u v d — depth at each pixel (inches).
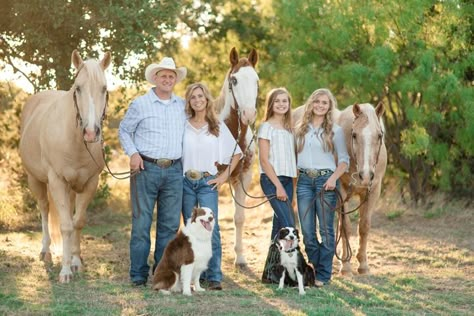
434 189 561.9
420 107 521.3
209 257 273.6
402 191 557.0
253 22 727.1
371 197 329.7
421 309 260.7
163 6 462.9
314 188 293.9
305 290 281.4
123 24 445.7
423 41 515.5
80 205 324.5
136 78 475.5
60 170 308.3
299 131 294.7
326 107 291.6
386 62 504.4
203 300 261.6
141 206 286.2
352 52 552.4
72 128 300.4
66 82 461.7
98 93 280.8
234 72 319.9
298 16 550.6
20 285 287.0
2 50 470.0
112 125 532.7
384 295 279.3
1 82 533.0
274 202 290.0
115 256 378.9
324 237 295.3
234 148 292.7
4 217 506.9
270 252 298.4
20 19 437.7
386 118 553.0
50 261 351.6
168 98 288.5
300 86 543.2
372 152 290.2
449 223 498.6
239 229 354.0
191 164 286.4
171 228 289.4
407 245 421.4
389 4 513.0
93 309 246.2
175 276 273.4
